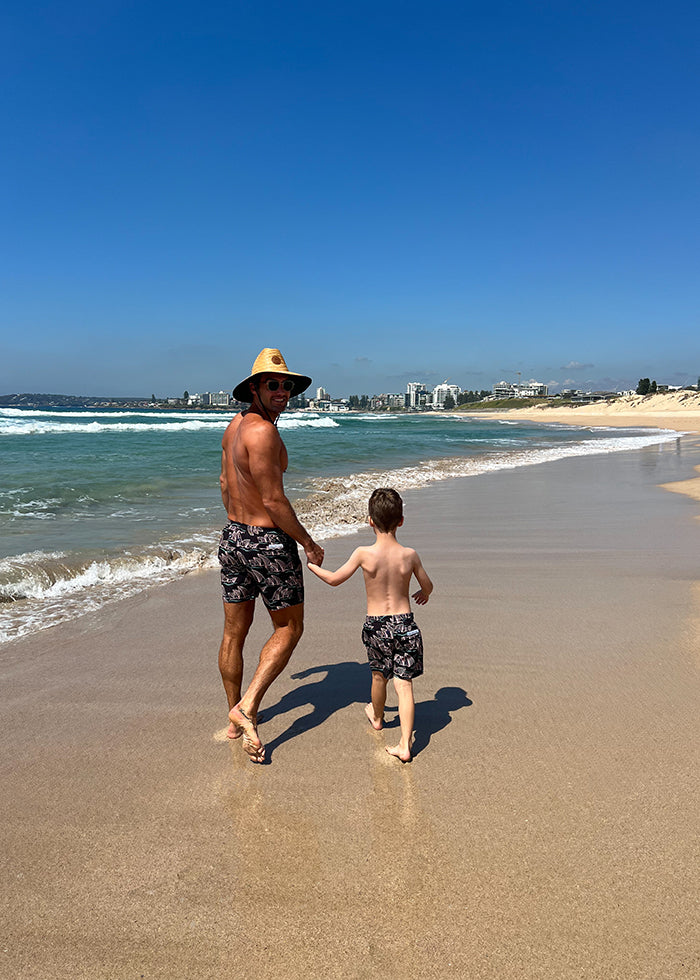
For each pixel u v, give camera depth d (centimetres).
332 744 300
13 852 222
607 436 3909
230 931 187
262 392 311
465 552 711
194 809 248
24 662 397
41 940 185
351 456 2119
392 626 299
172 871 212
